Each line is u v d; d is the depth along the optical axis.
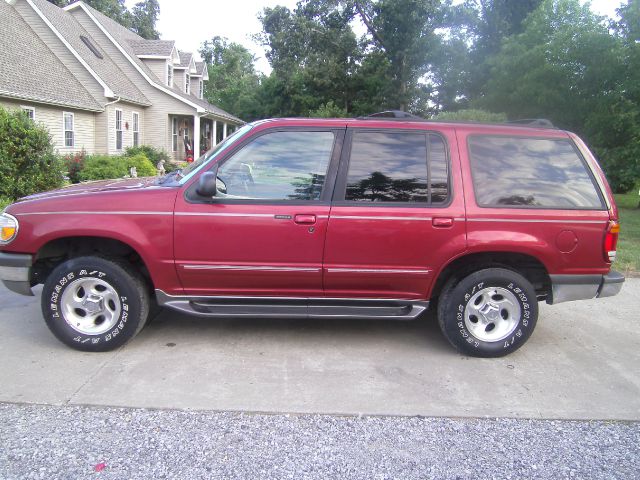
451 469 2.89
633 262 8.04
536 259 4.33
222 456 2.94
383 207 4.16
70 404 3.45
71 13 25.06
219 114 30.36
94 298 4.23
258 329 4.95
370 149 4.26
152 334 4.73
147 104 25.36
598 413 3.55
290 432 3.21
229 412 3.42
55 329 4.21
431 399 3.68
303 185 4.21
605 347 4.75
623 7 14.95
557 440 3.21
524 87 16.80
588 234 4.27
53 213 4.10
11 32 19.06
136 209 4.09
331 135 4.27
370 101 34.44
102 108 21.00
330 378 3.96
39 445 2.98
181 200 4.11
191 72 32.25
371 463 2.92
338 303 4.38
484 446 3.12
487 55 27.55
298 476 2.78
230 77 54.50
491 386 3.91
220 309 4.30
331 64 33.16
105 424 3.23
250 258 4.16
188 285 4.26
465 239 4.18
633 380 4.07
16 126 11.16
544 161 4.35
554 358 4.48
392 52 31.94
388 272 4.22
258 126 4.27
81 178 16.27
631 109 14.34
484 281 4.29
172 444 3.04
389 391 3.78
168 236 4.11
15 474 2.72
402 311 4.38
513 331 4.38
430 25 29.95
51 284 4.15
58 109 18.56
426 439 3.18
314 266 4.19
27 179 11.40
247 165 4.23
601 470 2.92
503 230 4.20
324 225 4.12
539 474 2.87
